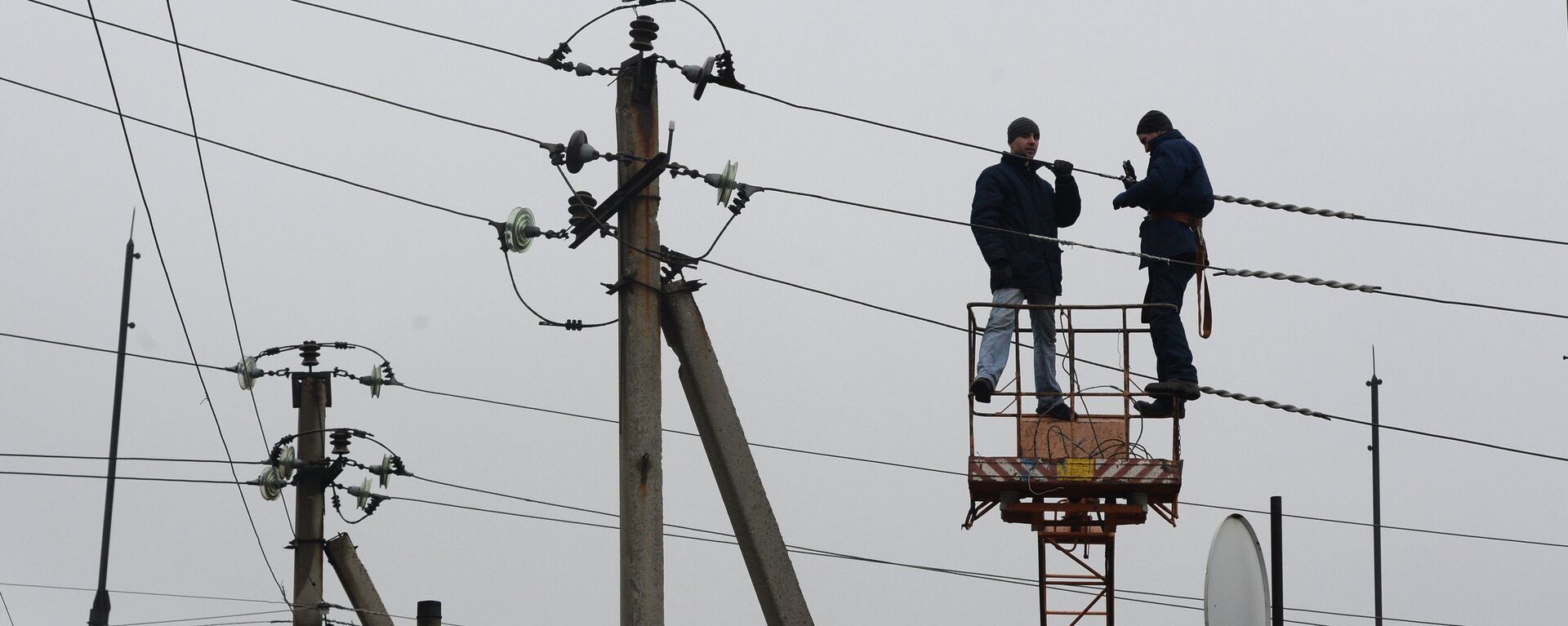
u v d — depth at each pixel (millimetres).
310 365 40938
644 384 25641
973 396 26266
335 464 40312
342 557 40312
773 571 25578
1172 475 26047
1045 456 26359
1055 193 27156
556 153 26266
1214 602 23266
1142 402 26438
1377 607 44312
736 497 25641
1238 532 23438
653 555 25203
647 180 26031
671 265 26031
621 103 26375
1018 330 26500
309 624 39469
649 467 25438
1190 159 26297
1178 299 26422
